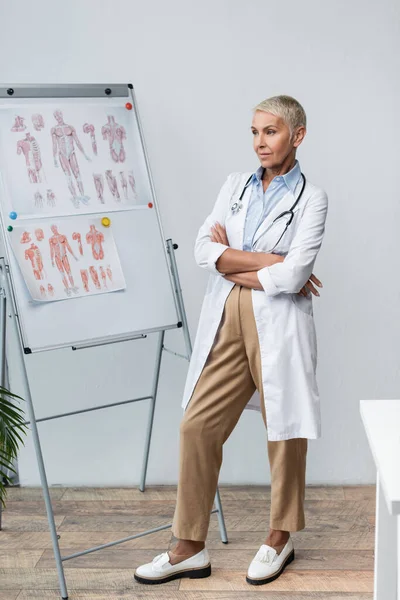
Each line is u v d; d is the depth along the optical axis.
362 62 2.91
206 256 2.38
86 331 2.52
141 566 2.47
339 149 2.96
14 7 2.91
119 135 2.68
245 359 2.43
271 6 2.88
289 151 2.35
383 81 2.92
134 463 3.21
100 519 2.91
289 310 2.37
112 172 2.65
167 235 3.05
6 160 2.49
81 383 3.15
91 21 2.91
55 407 3.16
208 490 2.45
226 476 3.21
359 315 3.07
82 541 2.73
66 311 2.49
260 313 2.35
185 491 2.44
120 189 2.65
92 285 2.55
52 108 2.58
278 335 2.35
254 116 2.36
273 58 2.91
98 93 2.66
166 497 3.10
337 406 3.14
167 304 2.67
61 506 3.02
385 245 3.02
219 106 2.95
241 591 2.41
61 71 2.94
